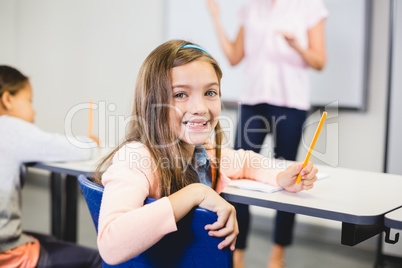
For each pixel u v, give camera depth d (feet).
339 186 3.54
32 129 4.65
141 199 2.47
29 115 4.97
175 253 2.40
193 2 9.66
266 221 9.28
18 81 4.83
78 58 12.08
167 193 2.77
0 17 13.50
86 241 8.30
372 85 7.70
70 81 12.34
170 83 2.81
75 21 12.07
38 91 13.17
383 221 2.64
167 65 2.82
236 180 3.69
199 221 2.28
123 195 2.42
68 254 4.21
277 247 6.91
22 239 4.25
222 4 9.18
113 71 11.30
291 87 7.38
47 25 12.79
